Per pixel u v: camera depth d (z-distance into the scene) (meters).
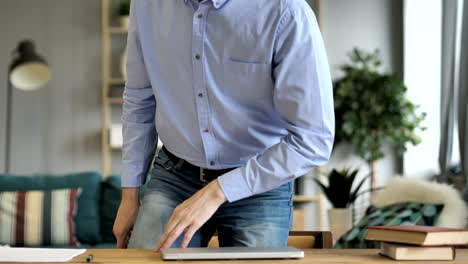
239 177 1.57
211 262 1.28
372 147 5.18
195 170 1.81
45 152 5.46
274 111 1.74
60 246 4.11
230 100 1.71
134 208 1.95
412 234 1.32
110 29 5.34
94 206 4.30
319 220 5.17
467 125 3.96
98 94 5.50
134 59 1.89
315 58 1.58
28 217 4.14
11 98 5.45
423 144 5.22
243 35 1.62
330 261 1.30
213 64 1.68
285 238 1.75
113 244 4.23
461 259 1.34
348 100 5.22
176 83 1.75
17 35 5.46
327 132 1.59
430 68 5.20
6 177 4.37
